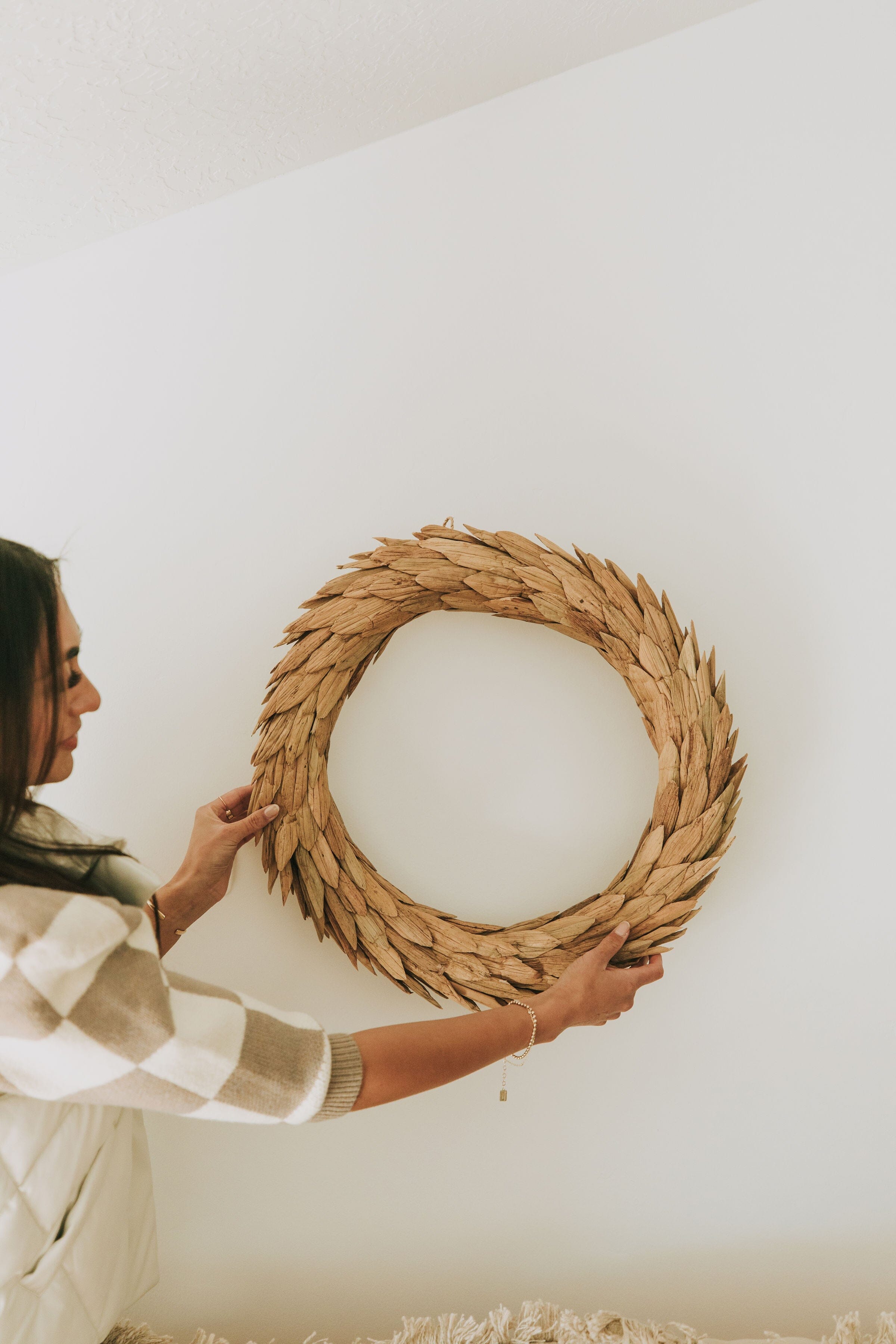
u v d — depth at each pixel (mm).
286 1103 575
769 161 962
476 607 943
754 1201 944
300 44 887
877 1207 922
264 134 1011
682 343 975
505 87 1019
